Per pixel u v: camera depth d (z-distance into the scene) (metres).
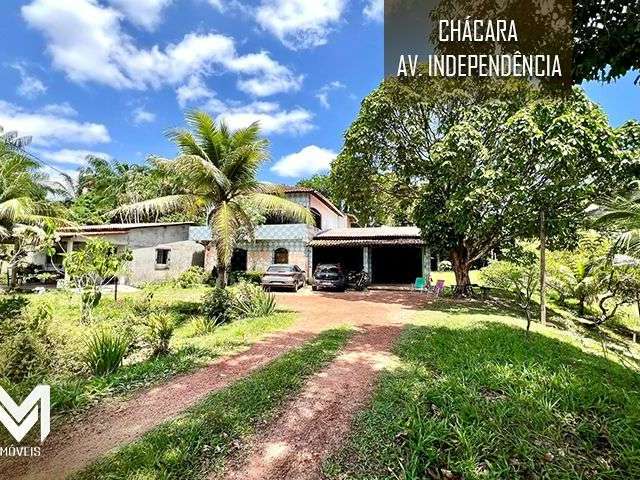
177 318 11.65
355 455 3.70
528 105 13.30
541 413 4.44
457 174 14.38
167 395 5.15
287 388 5.35
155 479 3.23
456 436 3.90
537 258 17.30
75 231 20.50
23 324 7.84
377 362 6.71
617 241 8.62
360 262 29.05
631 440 3.97
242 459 3.62
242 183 13.16
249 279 21.28
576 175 13.02
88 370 6.23
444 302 15.53
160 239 23.03
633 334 13.42
